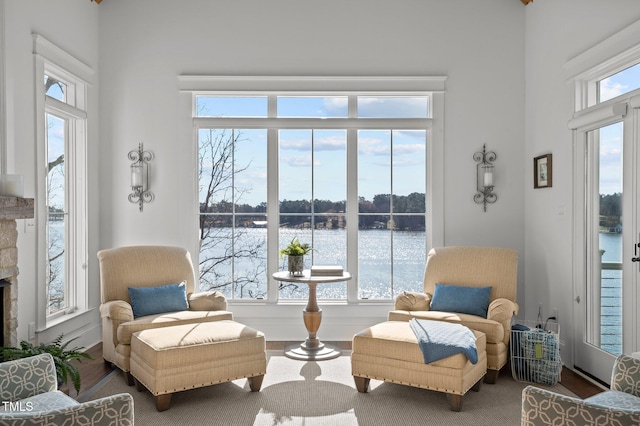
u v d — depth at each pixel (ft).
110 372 12.87
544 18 15.03
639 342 10.92
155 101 16.26
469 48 16.39
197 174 16.51
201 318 12.83
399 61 16.37
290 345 15.52
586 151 13.05
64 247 14.97
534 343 12.19
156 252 14.43
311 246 16.55
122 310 12.37
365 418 10.06
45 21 13.23
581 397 11.35
